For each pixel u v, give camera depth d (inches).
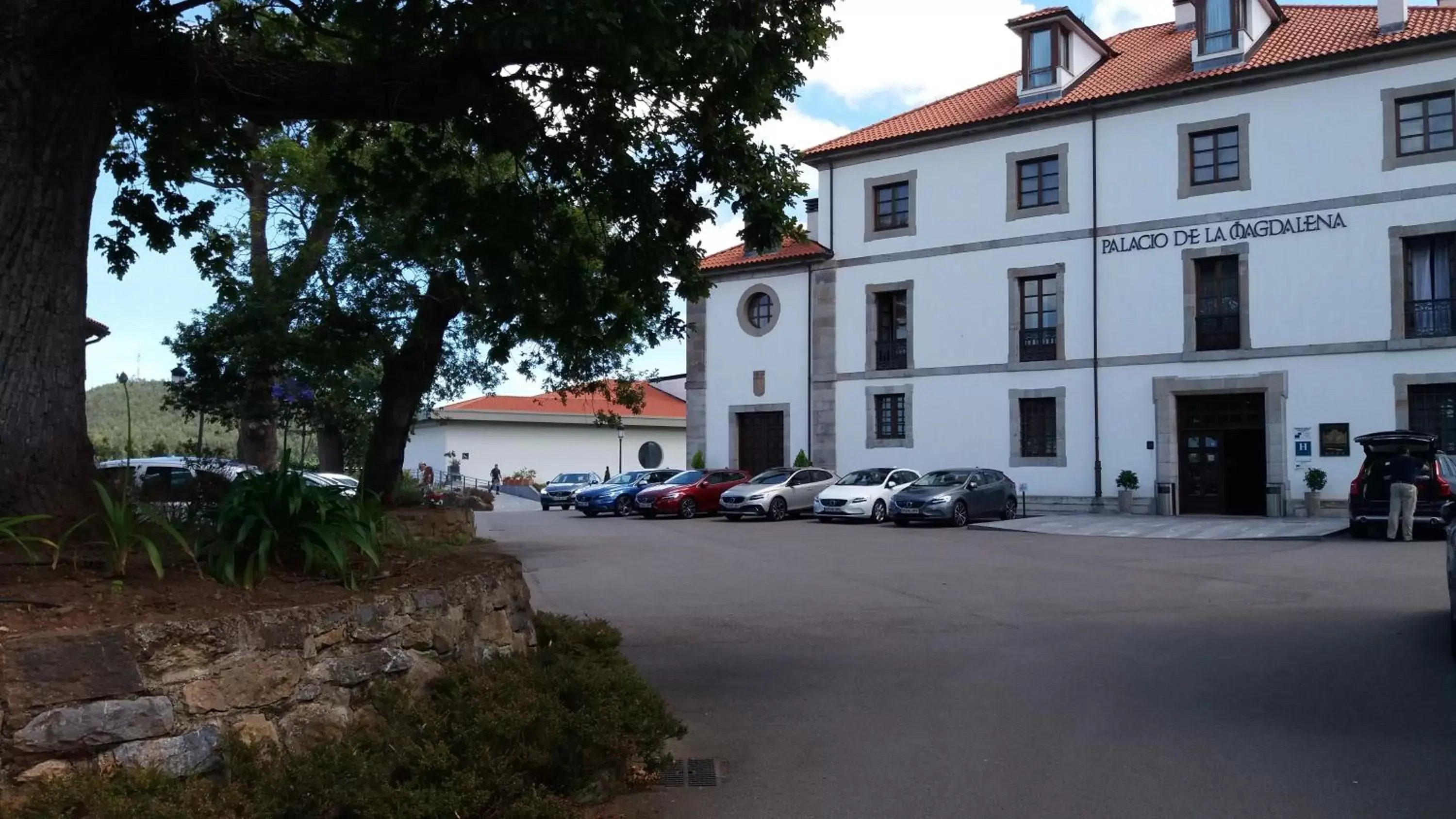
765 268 1393.9
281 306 607.5
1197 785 224.1
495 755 186.1
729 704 303.3
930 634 414.6
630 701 229.6
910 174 1282.0
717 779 234.4
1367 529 816.9
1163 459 1095.6
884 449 1289.4
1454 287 964.0
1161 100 1107.3
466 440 2079.2
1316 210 1021.2
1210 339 1083.3
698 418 1451.8
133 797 139.0
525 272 357.7
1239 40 1071.6
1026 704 296.5
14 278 210.2
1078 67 1221.1
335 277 621.9
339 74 275.1
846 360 1326.3
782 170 353.7
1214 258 1080.2
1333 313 1010.7
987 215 1222.3
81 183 222.2
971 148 1236.5
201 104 286.8
